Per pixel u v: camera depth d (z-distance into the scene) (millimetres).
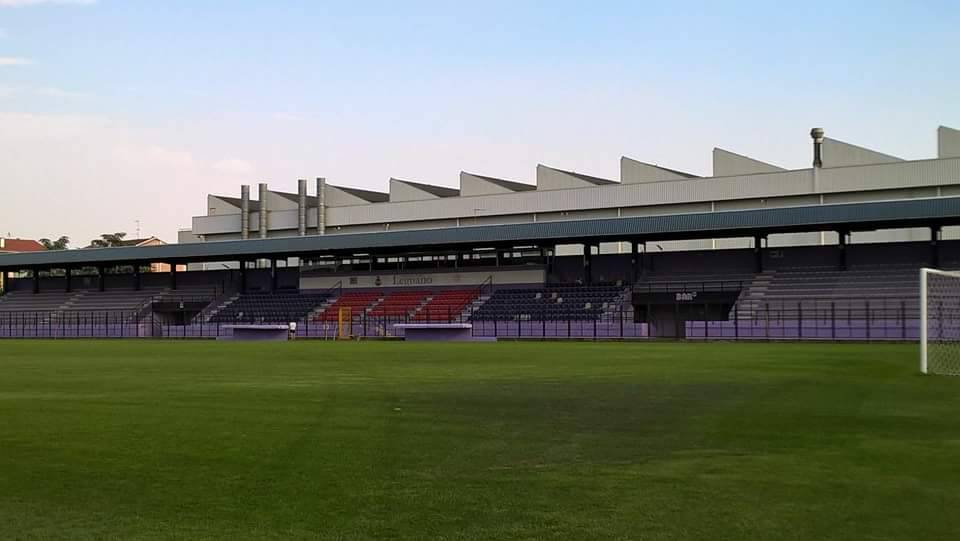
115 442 11234
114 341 57688
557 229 59156
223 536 6898
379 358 30953
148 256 74375
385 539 6770
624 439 11219
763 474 8922
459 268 68688
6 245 127812
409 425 12633
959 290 40188
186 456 10211
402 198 76562
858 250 56562
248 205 81688
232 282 79688
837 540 6605
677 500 7863
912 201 48594
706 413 13688
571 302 59812
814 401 15227
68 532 7074
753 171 63219
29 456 10273
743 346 39906
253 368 25594
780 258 58906
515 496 8086
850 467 9234
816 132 60688
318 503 7891
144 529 7125
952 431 11641
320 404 15391
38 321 75625
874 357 28672
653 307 58094
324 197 78938
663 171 66250
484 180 73125
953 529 6875
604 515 7379
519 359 29406
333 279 73750
